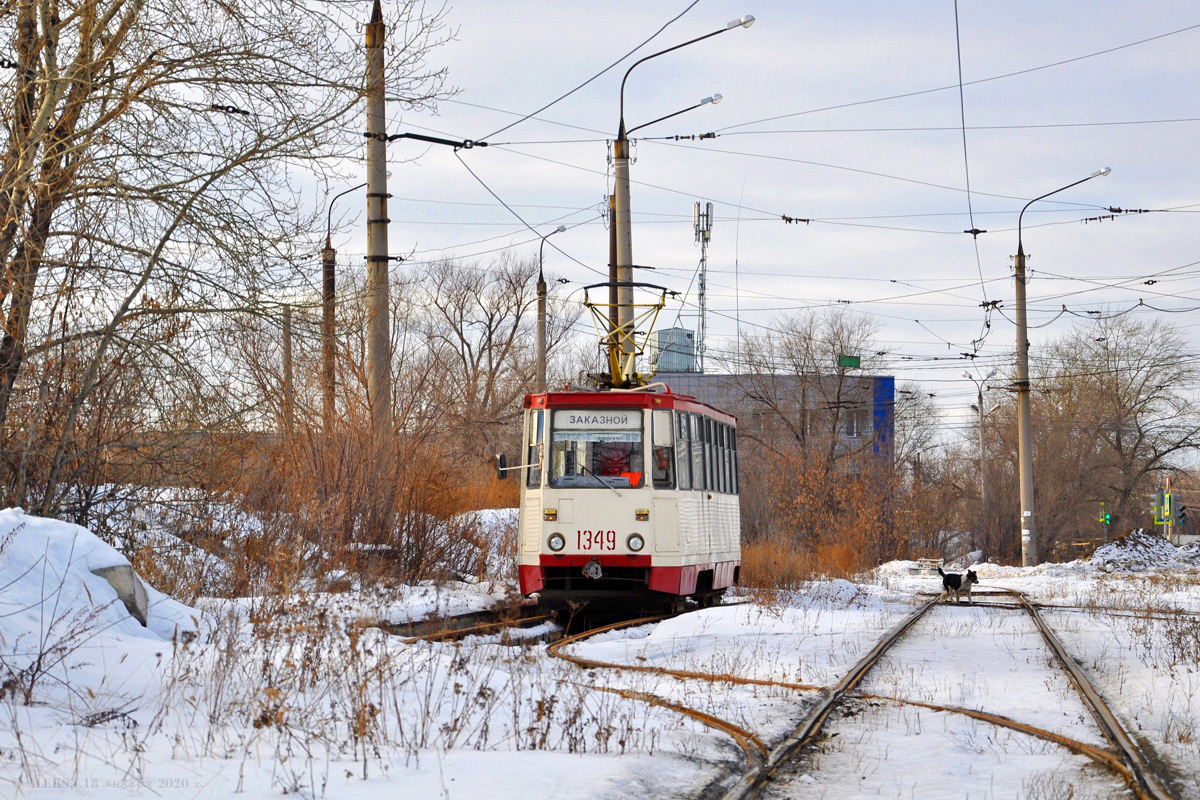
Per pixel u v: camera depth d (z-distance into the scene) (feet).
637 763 32.48
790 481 188.96
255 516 76.95
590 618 86.63
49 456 60.59
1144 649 63.77
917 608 105.09
